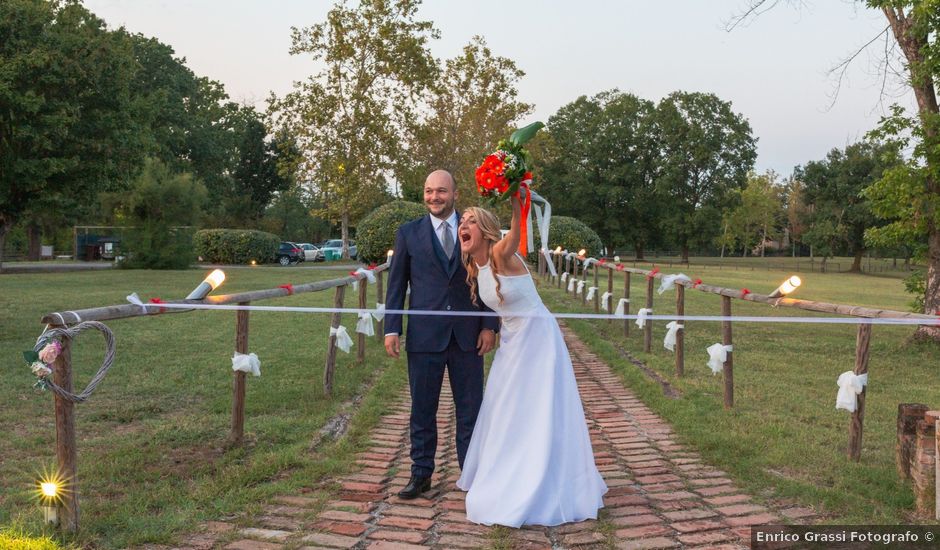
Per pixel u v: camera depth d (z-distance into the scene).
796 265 63.44
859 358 4.59
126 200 28.41
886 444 5.09
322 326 11.34
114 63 24.41
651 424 5.84
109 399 6.21
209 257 36.56
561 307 14.41
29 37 22.53
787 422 5.70
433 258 4.03
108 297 14.95
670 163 57.16
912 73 10.32
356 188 32.34
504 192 3.60
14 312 12.16
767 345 10.23
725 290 6.21
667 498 4.02
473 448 3.96
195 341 9.57
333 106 31.05
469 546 3.33
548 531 3.51
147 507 3.69
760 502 3.94
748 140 59.25
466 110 34.72
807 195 59.97
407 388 7.17
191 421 5.52
